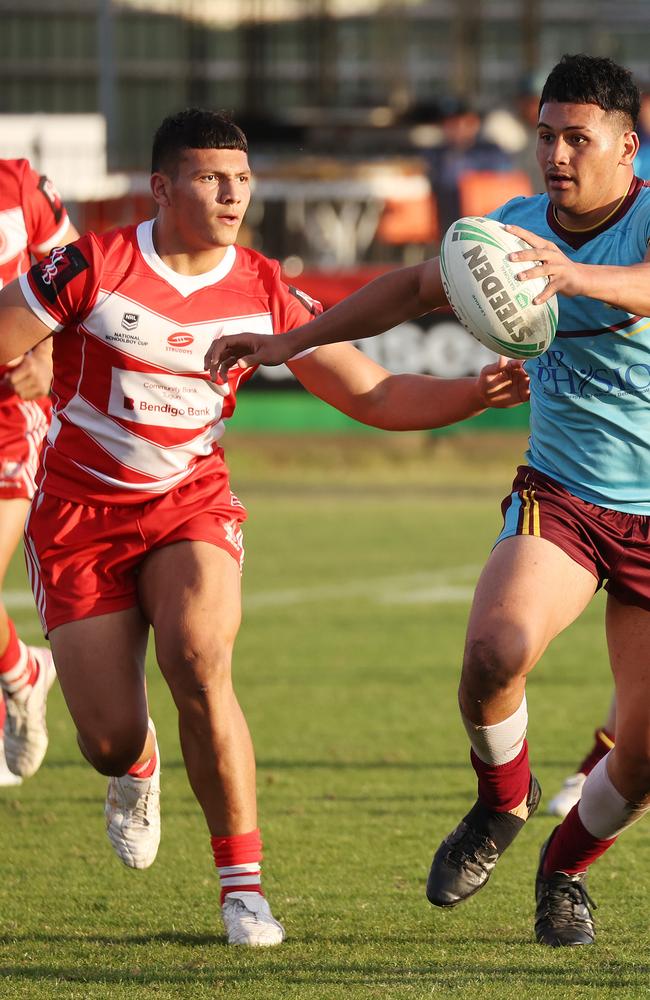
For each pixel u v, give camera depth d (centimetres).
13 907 1697
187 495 1638
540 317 1416
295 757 2514
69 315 1597
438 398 1678
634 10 13488
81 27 13288
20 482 2120
